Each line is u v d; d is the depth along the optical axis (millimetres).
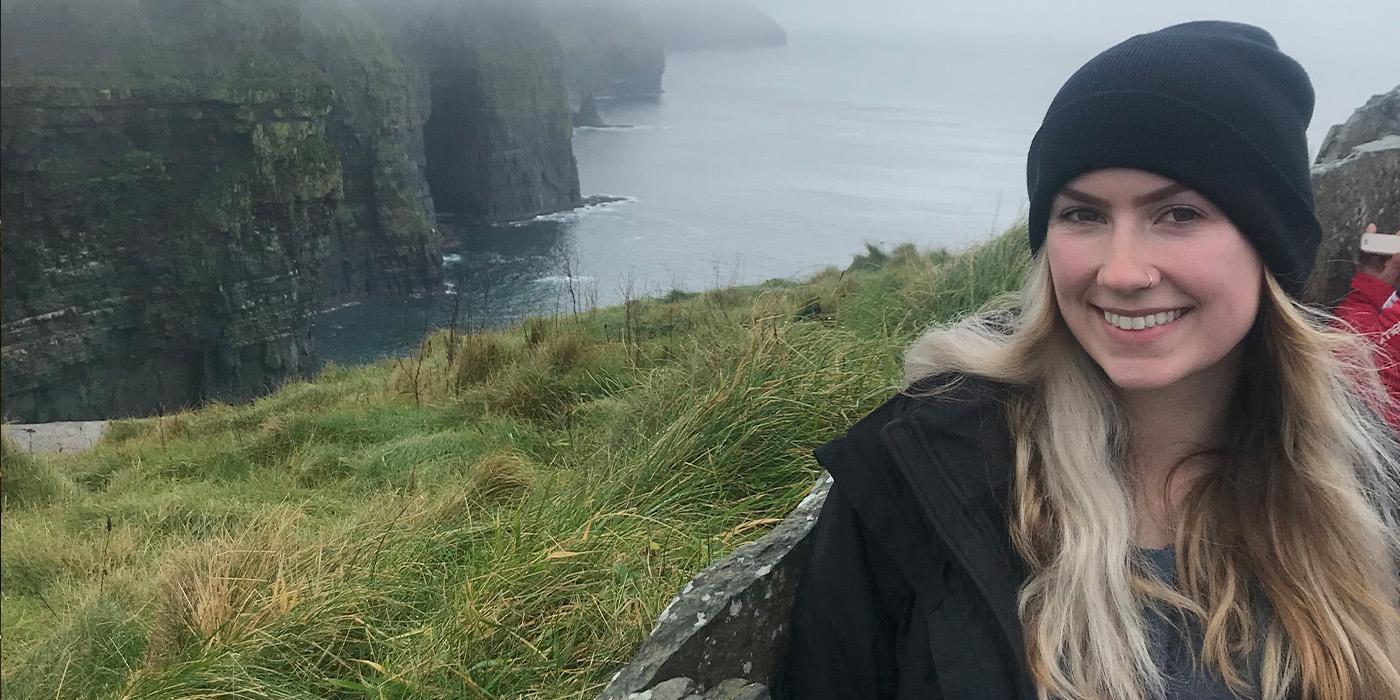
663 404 5070
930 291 6465
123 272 54594
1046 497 1462
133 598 4480
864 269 11281
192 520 6012
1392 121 5258
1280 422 1446
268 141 58688
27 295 50156
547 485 4410
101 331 53719
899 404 1582
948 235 87188
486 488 4883
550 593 3283
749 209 111125
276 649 3342
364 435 7379
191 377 58562
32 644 4285
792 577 1980
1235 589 1405
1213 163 1278
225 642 3377
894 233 91688
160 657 3549
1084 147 1340
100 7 53531
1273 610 1416
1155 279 1331
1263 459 1455
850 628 1520
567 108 126562
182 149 56062
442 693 2873
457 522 4410
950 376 1618
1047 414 1501
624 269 71000
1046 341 1511
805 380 4555
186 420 10555
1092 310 1410
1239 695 1369
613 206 123188
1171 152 1279
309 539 4492
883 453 1501
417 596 3639
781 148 178125
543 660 2963
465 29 113812
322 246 64438
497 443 6230
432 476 5852
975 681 1367
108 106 52344
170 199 55750
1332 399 1438
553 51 123688
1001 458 1484
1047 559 1436
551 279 71250
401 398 8633
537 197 122188
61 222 51188
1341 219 4500
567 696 2793
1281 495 1421
